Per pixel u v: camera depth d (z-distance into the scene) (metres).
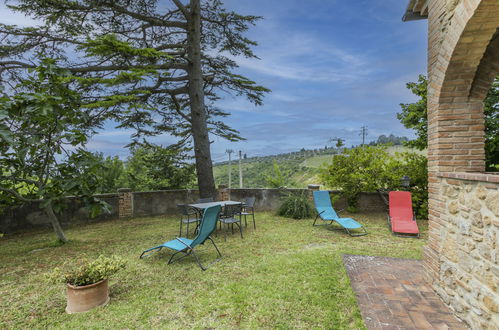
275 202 10.79
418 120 8.68
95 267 3.26
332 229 7.26
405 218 6.86
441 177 3.22
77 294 3.11
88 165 5.29
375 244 5.71
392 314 2.87
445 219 3.11
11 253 5.61
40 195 4.94
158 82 9.88
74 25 8.41
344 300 3.20
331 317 2.85
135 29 9.26
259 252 5.23
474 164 3.19
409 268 4.20
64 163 5.30
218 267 4.44
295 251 5.25
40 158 5.36
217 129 11.73
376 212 9.48
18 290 3.77
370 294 3.34
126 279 4.02
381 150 9.02
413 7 4.15
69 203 8.40
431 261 3.49
